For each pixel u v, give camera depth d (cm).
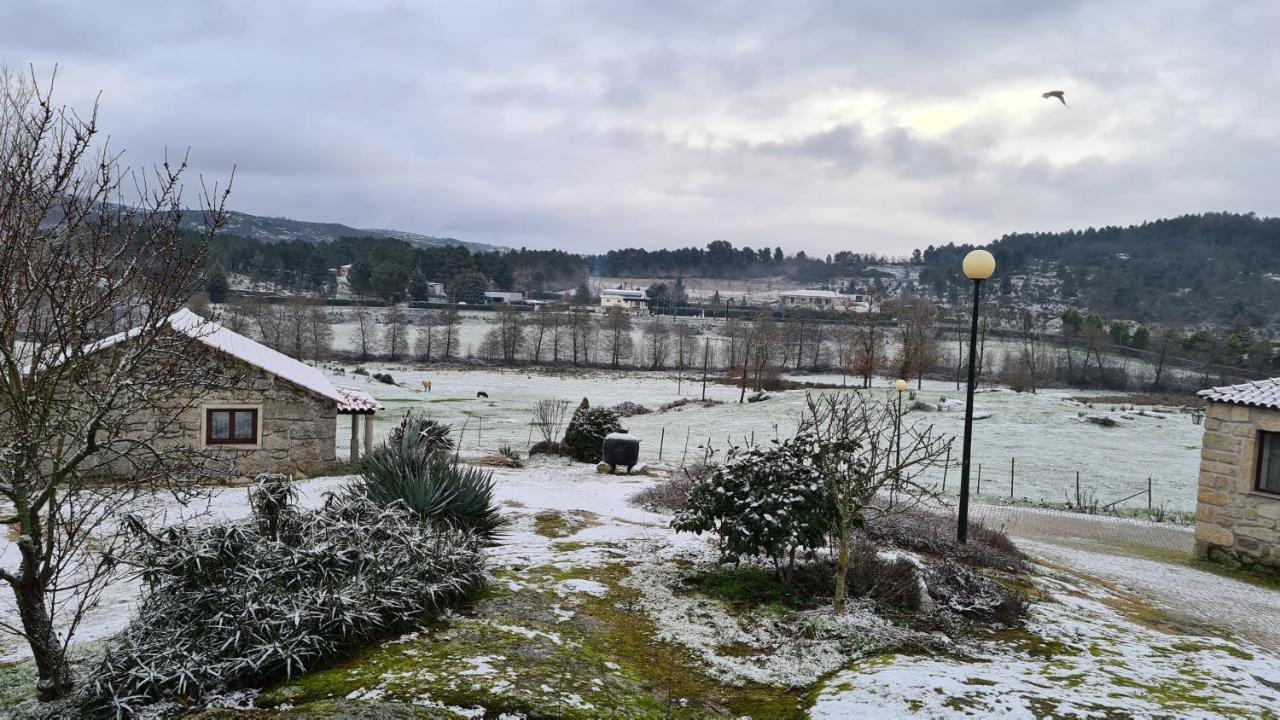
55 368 600
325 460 1764
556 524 1195
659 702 586
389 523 760
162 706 531
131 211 615
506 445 2625
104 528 1037
